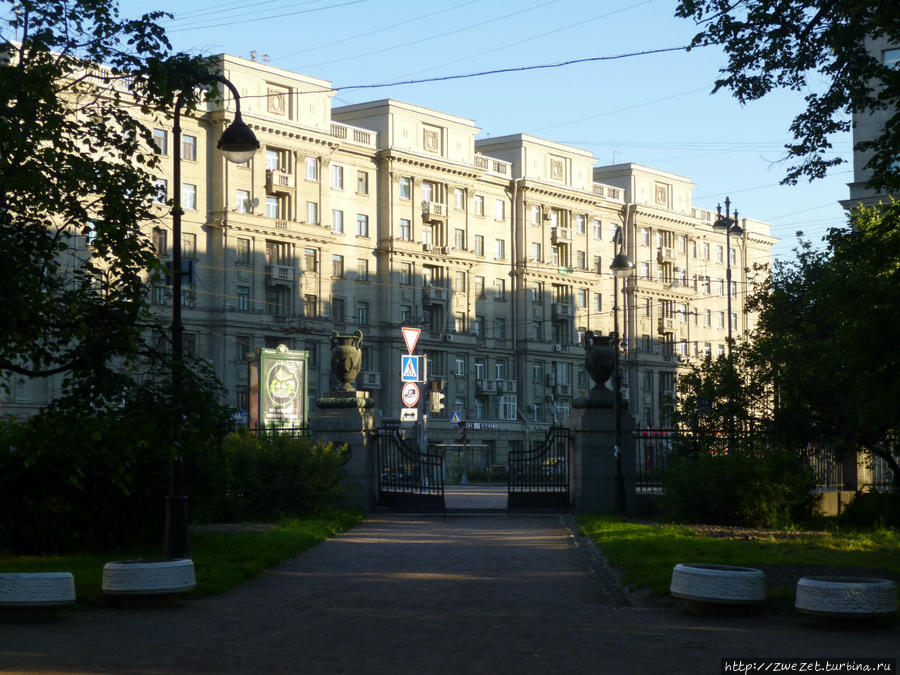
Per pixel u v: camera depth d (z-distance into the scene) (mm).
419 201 75250
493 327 80438
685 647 10211
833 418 29047
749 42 18891
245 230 65375
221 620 11812
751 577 12031
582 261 86250
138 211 15961
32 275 14922
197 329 63812
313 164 69375
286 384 44312
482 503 35000
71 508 17750
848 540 19359
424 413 38281
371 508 27938
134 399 15914
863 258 20188
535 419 82562
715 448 27359
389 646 10250
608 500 27328
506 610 12594
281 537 19703
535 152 83250
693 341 94688
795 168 19859
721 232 98812
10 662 9305
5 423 18562
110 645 10250
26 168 14750
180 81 16469
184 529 15938
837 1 18234
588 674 8961
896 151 18062
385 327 73375
